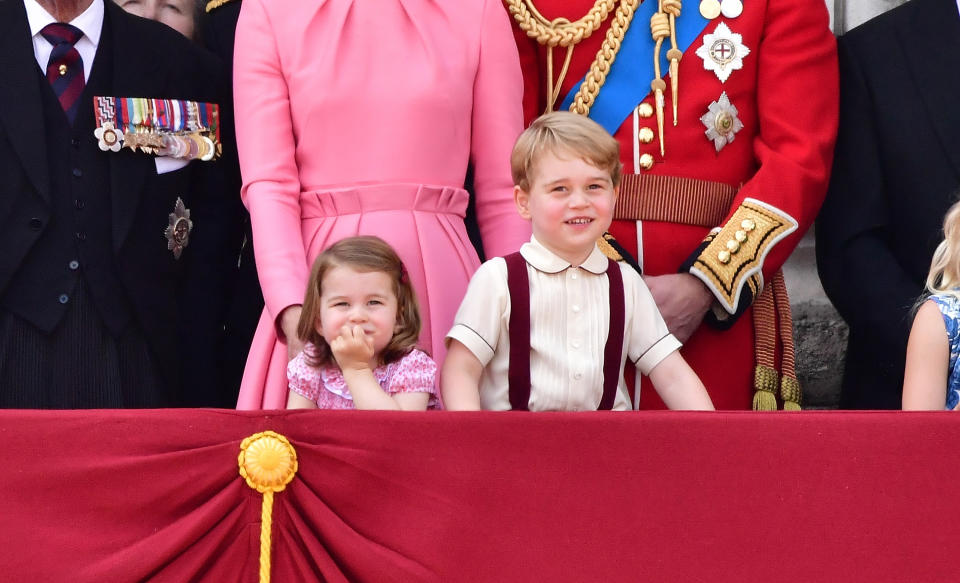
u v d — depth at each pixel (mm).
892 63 13688
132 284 12156
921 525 7859
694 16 12820
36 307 11688
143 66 12664
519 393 10039
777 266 12352
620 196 12547
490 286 10133
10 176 11789
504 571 7793
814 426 7941
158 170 12539
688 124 12656
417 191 11094
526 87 12875
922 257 13273
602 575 7801
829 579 7809
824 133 12750
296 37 11375
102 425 7879
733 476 7883
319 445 7910
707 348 12453
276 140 11242
